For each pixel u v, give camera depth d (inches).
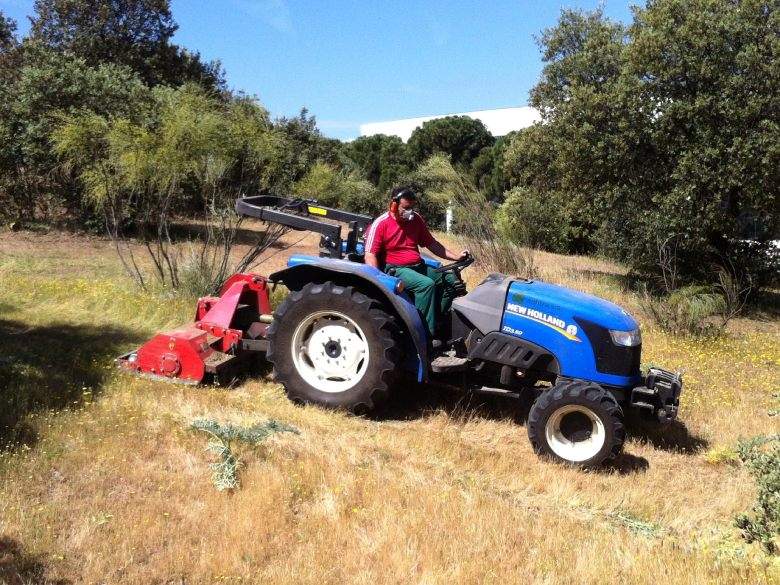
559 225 851.4
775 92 505.7
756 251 585.0
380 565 138.4
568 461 198.2
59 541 138.1
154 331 293.9
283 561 138.3
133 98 618.8
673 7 538.9
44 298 331.6
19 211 600.4
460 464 194.5
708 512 179.2
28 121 576.7
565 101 614.2
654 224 538.9
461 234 491.2
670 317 405.4
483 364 220.8
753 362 347.3
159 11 1079.6
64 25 1035.9
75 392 212.5
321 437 199.9
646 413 211.2
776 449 170.2
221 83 1147.9
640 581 136.6
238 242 598.2
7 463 163.0
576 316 210.7
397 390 249.8
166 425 192.2
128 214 456.4
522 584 135.5
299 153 792.3
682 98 532.4
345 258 244.2
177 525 147.3
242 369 251.6
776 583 133.3
